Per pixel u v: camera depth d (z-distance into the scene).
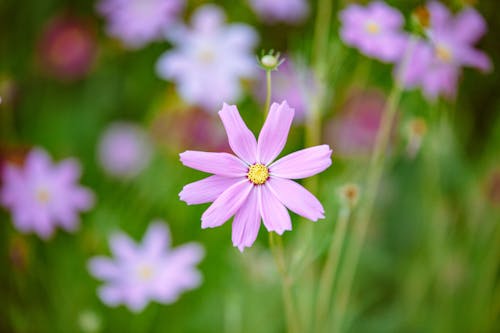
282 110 0.59
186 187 0.58
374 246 0.87
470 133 0.94
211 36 0.88
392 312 0.85
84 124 0.94
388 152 0.85
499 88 0.93
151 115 0.91
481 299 0.85
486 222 0.87
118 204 0.89
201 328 0.84
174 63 0.86
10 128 0.90
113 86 0.95
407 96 0.84
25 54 0.96
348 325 0.81
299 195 0.58
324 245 0.66
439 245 0.84
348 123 0.86
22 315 0.84
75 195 0.82
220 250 0.86
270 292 0.81
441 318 0.85
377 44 0.73
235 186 0.58
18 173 0.81
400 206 0.89
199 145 0.89
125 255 0.80
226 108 0.59
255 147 0.59
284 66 0.91
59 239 0.87
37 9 0.97
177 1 0.91
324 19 0.80
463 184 0.88
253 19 0.95
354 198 0.68
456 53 0.73
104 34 0.98
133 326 0.84
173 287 0.79
